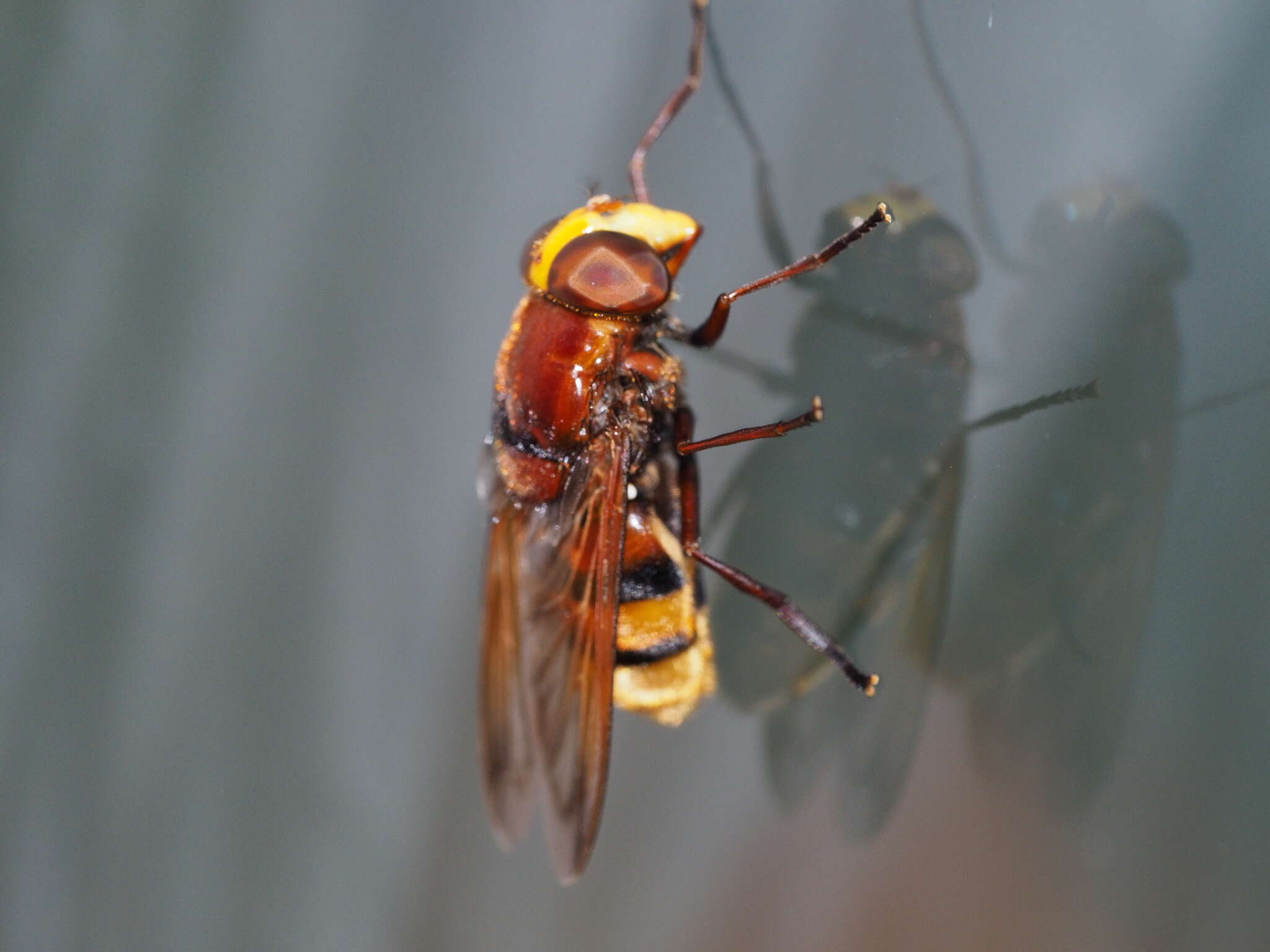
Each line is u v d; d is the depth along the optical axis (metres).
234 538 0.19
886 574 0.18
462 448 0.19
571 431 0.18
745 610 0.19
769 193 0.18
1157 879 0.18
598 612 0.18
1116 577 0.18
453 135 0.19
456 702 0.19
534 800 0.19
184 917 0.19
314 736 0.19
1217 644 0.17
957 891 0.18
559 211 0.19
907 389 0.18
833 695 0.18
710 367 0.19
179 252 0.19
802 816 0.18
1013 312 0.18
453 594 0.19
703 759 0.19
